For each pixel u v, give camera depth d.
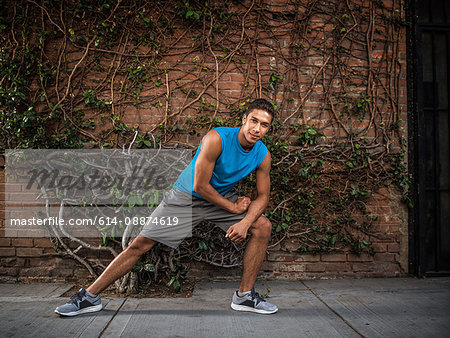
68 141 3.18
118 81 3.26
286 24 3.33
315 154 3.30
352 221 3.32
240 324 2.28
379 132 3.38
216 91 3.29
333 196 3.33
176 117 3.28
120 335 2.10
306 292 2.93
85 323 2.26
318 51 3.35
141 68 3.24
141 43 3.26
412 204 3.36
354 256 3.36
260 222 2.47
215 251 3.28
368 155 3.31
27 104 3.21
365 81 3.38
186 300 2.73
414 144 3.39
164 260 3.05
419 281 3.23
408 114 3.40
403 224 3.37
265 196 2.52
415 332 2.16
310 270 3.33
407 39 3.40
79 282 3.17
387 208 3.37
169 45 3.28
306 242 3.32
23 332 2.12
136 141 3.22
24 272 3.19
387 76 3.38
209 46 3.29
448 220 3.65
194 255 3.25
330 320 2.35
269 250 3.31
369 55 3.37
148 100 3.27
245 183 3.26
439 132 3.69
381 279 3.29
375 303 2.67
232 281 3.26
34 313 2.43
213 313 2.46
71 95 3.21
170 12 3.27
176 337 2.08
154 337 2.08
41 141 3.12
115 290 2.91
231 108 3.29
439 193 3.53
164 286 3.03
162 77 3.28
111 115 3.23
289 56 3.33
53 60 3.22
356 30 3.37
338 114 3.36
